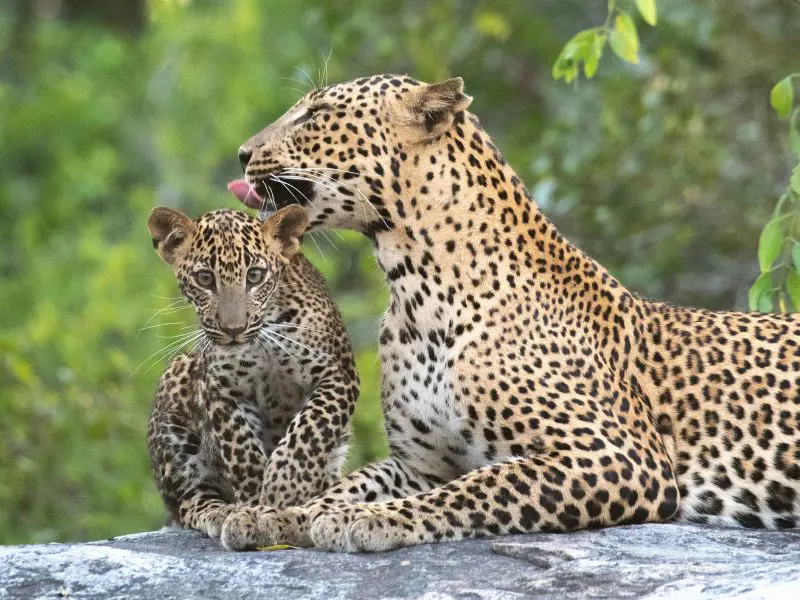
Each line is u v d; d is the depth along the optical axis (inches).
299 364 442.0
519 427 390.9
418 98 410.0
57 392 740.7
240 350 434.9
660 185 754.2
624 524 384.5
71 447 705.0
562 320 405.1
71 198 1223.5
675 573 316.5
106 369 750.5
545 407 390.6
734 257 772.6
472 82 905.5
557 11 920.3
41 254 1147.3
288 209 422.9
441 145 411.8
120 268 944.3
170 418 457.7
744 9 775.1
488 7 893.2
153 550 374.3
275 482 423.8
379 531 359.6
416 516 366.6
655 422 406.6
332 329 447.8
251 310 427.2
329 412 434.9
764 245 434.9
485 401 394.9
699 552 346.6
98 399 732.7
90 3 1569.9
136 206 1129.4
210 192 1170.0
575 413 389.7
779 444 402.3
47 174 1274.6
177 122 1227.2
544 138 795.4
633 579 315.9
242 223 432.8
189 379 459.8
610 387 399.9
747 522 400.8
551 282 410.0
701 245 774.5
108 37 1392.7
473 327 400.5
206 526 410.0
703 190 764.6
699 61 788.6
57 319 832.3
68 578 337.1
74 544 365.4
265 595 325.7
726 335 417.7
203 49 1252.5
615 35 476.7
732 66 769.6
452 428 403.5
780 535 373.4
